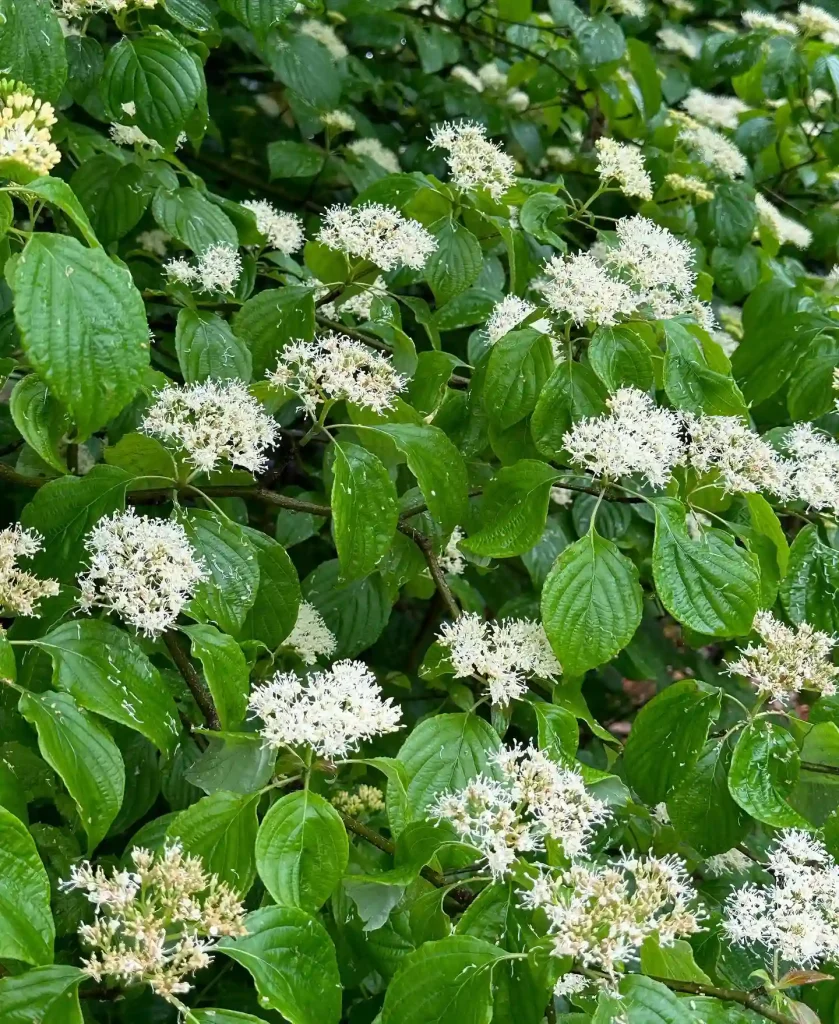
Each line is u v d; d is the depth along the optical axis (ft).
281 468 2.70
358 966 2.28
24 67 2.48
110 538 2.19
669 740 2.38
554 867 1.97
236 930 1.83
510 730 3.31
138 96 2.69
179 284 2.90
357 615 2.86
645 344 2.52
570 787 2.02
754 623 2.41
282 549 2.47
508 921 1.97
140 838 2.15
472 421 2.78
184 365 2.64
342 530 2.38
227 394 2.39
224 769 2.12
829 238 4.42
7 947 1.73
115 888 1.84
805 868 2.10
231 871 2.00
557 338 2.60
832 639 2.41
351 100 4.15
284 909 1.88
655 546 2.34
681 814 2.37
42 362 1.93
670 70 4.70
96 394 1.97
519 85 4.41
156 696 2.07
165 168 2.97
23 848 1.77
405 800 2.09
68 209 1.95
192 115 3.03
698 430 2.50
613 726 4.36
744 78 4.51
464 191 2.81
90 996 1.90
